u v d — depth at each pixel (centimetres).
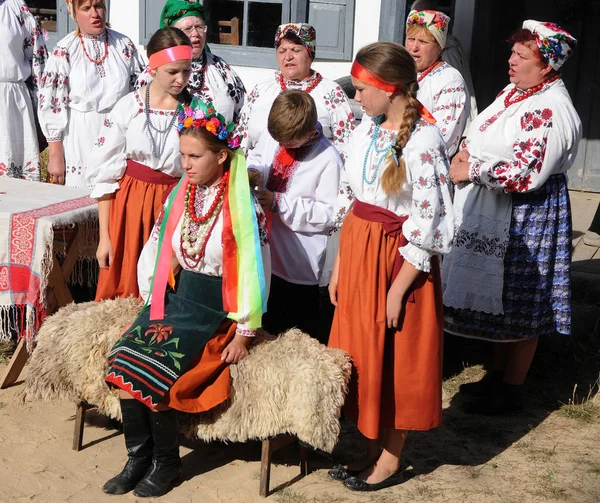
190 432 346
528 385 470
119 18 754
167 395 325
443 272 438
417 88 326
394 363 338
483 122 418
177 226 344
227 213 333
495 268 415
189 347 332
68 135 528
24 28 561
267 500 340
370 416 336
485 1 818
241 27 732
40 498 333
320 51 716
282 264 405
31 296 410
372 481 352
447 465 378
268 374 335
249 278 333
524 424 422
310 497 344
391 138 326
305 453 359
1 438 379
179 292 351
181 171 388
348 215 349
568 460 385
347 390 339
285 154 393
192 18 448
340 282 346
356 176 335
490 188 404
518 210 412
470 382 466
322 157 392
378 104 323
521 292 416
